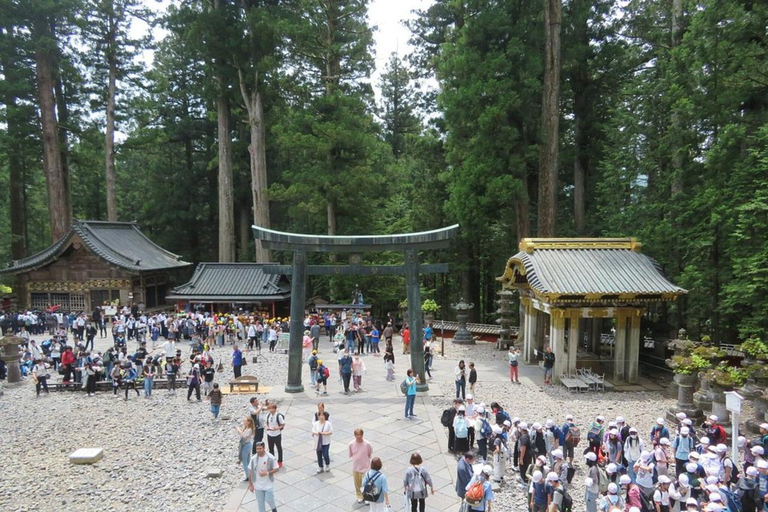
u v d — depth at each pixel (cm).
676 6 2888
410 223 4266
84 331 3291
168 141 5441
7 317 3325
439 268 2108
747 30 2280
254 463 1099
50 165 4219
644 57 3509
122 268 3816
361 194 3847
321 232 4584
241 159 5247
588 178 3781
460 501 1223
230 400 2023
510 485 1339
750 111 2430
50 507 1216
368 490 1018
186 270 5638
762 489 1126
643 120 2803
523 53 2988
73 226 3847
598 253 2461
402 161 5016
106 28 4334
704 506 1079
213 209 5597
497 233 4091
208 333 3059
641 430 1741
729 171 2391
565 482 1184
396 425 1702
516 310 4331
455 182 3428
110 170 4534
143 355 2283
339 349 2742
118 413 1903
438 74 3547
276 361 2678
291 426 1697
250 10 3762
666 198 2777
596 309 2294
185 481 1340
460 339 3262
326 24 4119
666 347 2600
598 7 3462
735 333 2641
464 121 3139
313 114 3856
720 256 2494
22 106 4044
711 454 1191
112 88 4484
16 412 1930
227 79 4191
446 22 4031
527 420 1812
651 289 2220
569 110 3750
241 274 3809
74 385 2231
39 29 4069
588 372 2353
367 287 4053
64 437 1670
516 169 3011
